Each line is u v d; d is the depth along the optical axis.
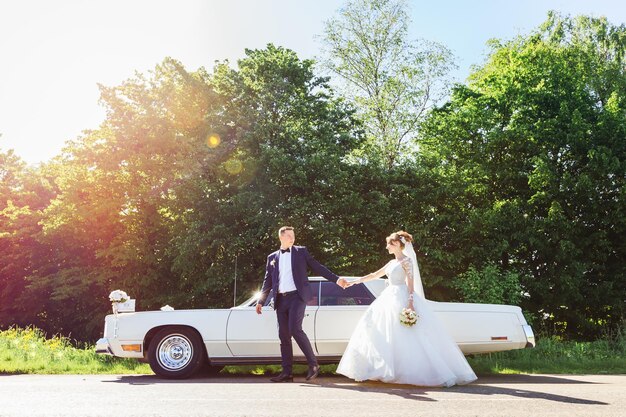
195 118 23.53
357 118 27.09
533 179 21.80
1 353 10.36
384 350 6.72
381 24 28.39
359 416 4.50
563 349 10.98
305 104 23.08
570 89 25.22
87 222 24.12
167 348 8.07
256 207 19.69
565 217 21.39
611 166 21.56
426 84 28.84
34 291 30.08
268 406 4.99
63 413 4.63
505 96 25.14
